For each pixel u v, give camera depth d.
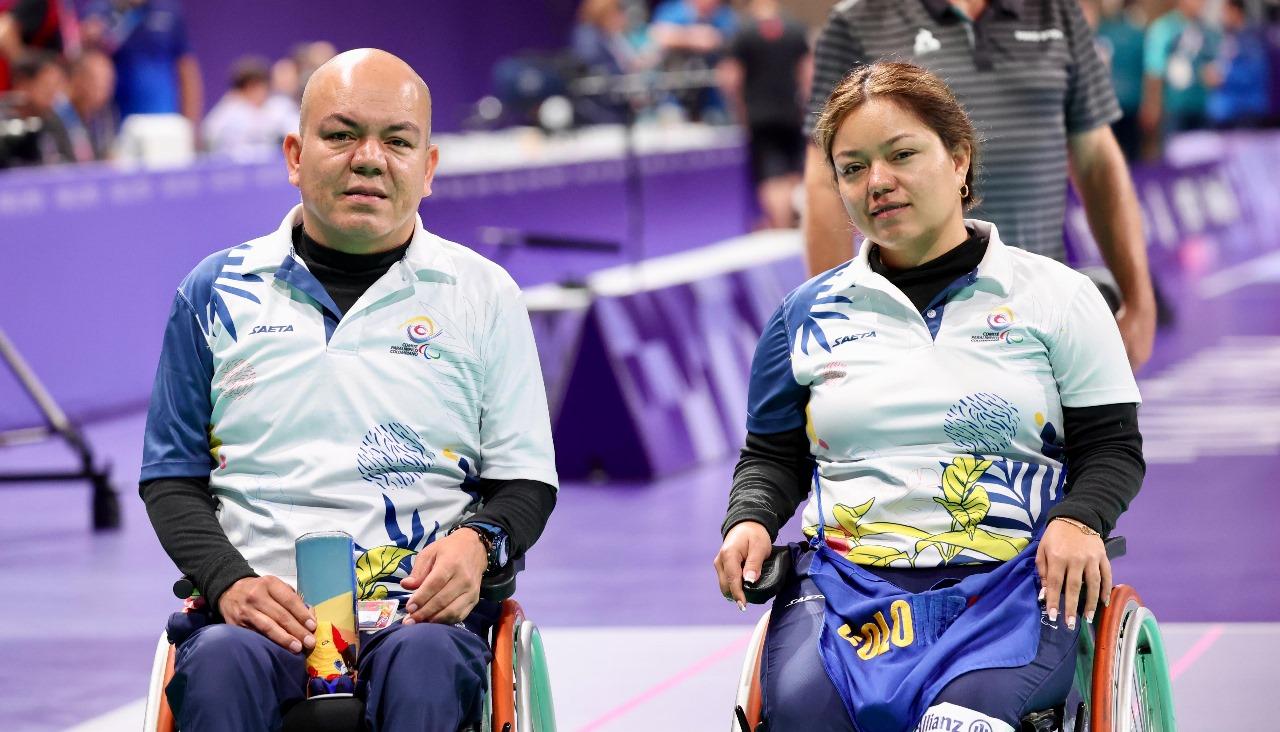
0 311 22.45
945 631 7.44
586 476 20.88
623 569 16.38
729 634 13.91
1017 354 7.75
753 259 24.30
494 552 7.66
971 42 10.34
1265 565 15.69
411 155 7.80
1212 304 34.59
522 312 8.18
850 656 7.45
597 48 38.66
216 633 7.21
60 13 26.67
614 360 20.61
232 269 7.99
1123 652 7.46
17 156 23.77
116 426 23.72
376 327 7.89
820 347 7.97
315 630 7.33
